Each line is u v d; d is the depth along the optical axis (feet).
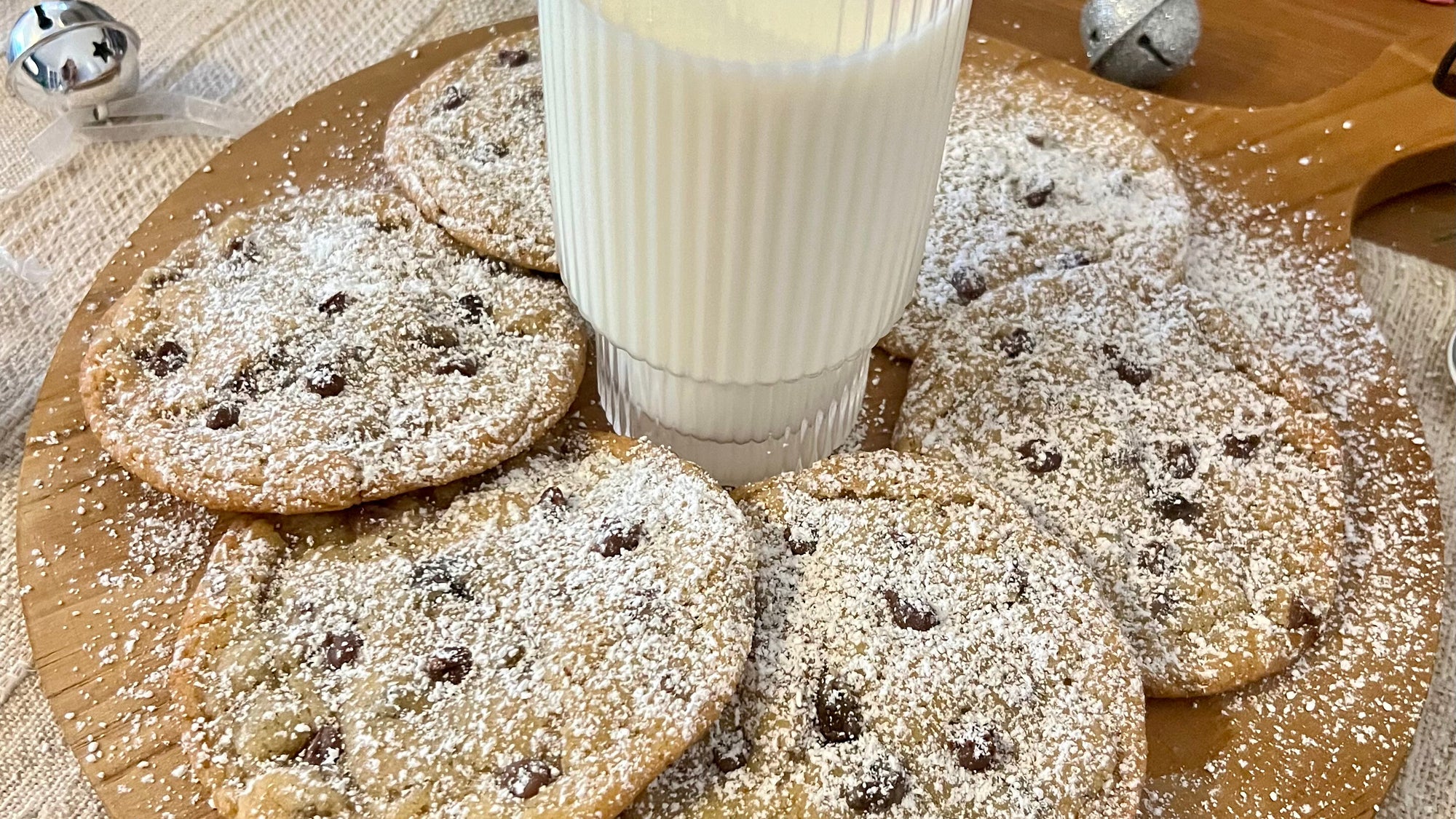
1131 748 0.55
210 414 0.64
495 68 0.87
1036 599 0.59
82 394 0.66
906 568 0.60
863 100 0.49
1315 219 0.86
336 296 0.70
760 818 0.52
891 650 0.57
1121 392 0.71
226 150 0.88
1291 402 0.71
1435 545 0.68
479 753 0.52
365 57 1.07
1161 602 0.63
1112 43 0.95
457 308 0.71
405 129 0.81
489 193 0.75
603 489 0.64
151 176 0.95
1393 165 0.89
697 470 0.64
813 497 0.64
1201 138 0.93
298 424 0.63
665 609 0.56
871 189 0.54
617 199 0.55
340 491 0.60
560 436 0.70
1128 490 0.67
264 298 0.70
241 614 0.57
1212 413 0.70
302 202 0.78
